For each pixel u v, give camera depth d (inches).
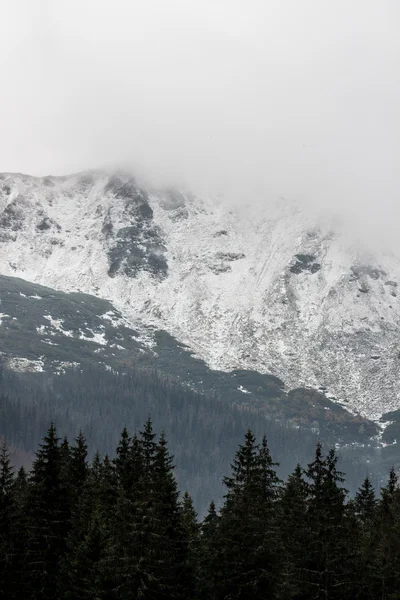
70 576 4498.0
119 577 4178.2
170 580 4372.5
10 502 4520.2
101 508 4945.9
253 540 4328.3
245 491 4579.2
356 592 4345.5
